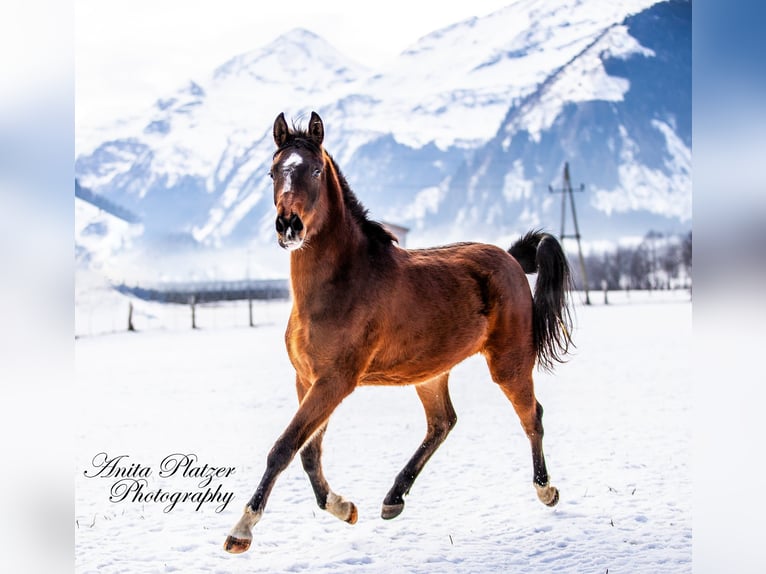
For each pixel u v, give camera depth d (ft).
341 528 16.98
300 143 14.84
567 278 19.40
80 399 35.91
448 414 18.31
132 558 14.96
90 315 111.45
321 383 14.84
